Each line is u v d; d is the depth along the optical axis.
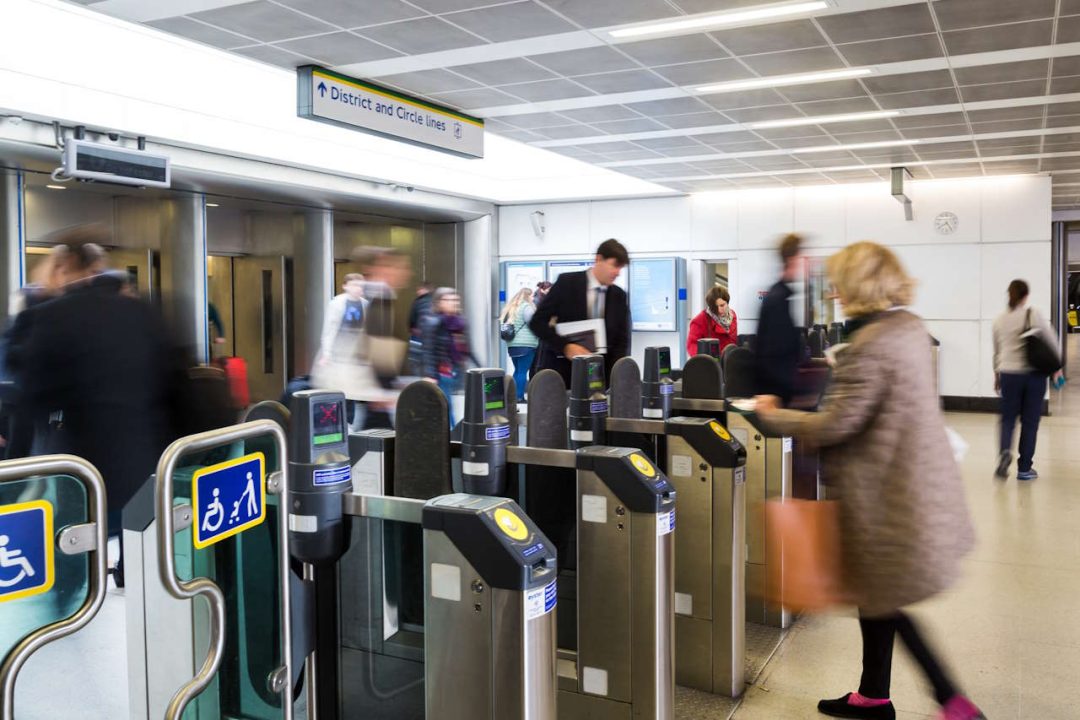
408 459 3.22
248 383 10.79
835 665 3.91
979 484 7.72
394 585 2.58
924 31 6.32
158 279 9.26
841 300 2.88
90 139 7.82
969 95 8.22
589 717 3.12
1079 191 15.16
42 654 2.65
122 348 3.39
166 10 5.81
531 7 5.80
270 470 2.17
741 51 6.84
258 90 9.35
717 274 15.30
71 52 7.48
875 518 2.68
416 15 5.93
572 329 5.02
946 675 2.83
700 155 11.31
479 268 14.51
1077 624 4.34
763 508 4.41
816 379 4.83
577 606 3.11
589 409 3.80
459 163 13.48
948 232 13.02
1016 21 6.10
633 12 5.88
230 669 2.15
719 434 3.61
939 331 13.12
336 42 6.56
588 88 7.98
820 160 11.60
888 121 9.34
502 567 2.02
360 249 5.22
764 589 4.44
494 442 3.13
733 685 3.59
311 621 2.52
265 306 11.08
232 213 10.65
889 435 2.68
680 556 3.69
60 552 1.58
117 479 3.40
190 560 1.99
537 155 14.63
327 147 10.40
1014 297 7.78
